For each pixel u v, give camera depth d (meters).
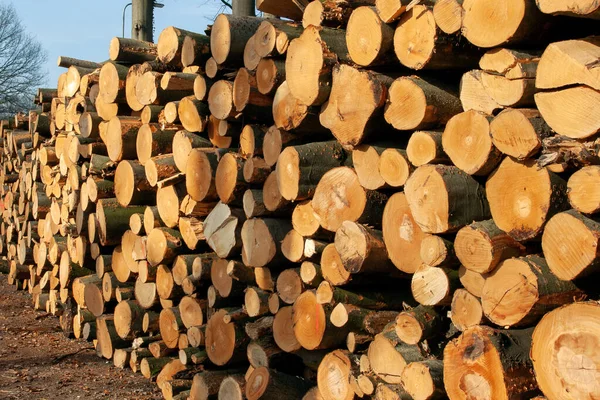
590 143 2.55
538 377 2.65
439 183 3.08
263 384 4.34
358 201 3.70
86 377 5.99
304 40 3.92
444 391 3.15
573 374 2.50
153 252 5.51
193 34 5.32
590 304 2.47
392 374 3.49
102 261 6.43
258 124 4.76
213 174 4.90
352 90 3.64
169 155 5.62
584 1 2.44
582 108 2.52
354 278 3.80
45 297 8.53
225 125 4.98
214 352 4.93
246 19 4.80
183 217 5.33
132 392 5.58
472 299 3.07
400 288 4.03
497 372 2.77
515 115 2.76
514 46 2.88
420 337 3.34
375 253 3.60
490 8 2.87
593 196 2.46
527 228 2.79
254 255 4.50
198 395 4.95
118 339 6.32
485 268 2.90
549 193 2.70
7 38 37.00
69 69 7.35
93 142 6.67
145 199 5.88
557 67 2.57
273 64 4.29
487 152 2.90
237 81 4.66
